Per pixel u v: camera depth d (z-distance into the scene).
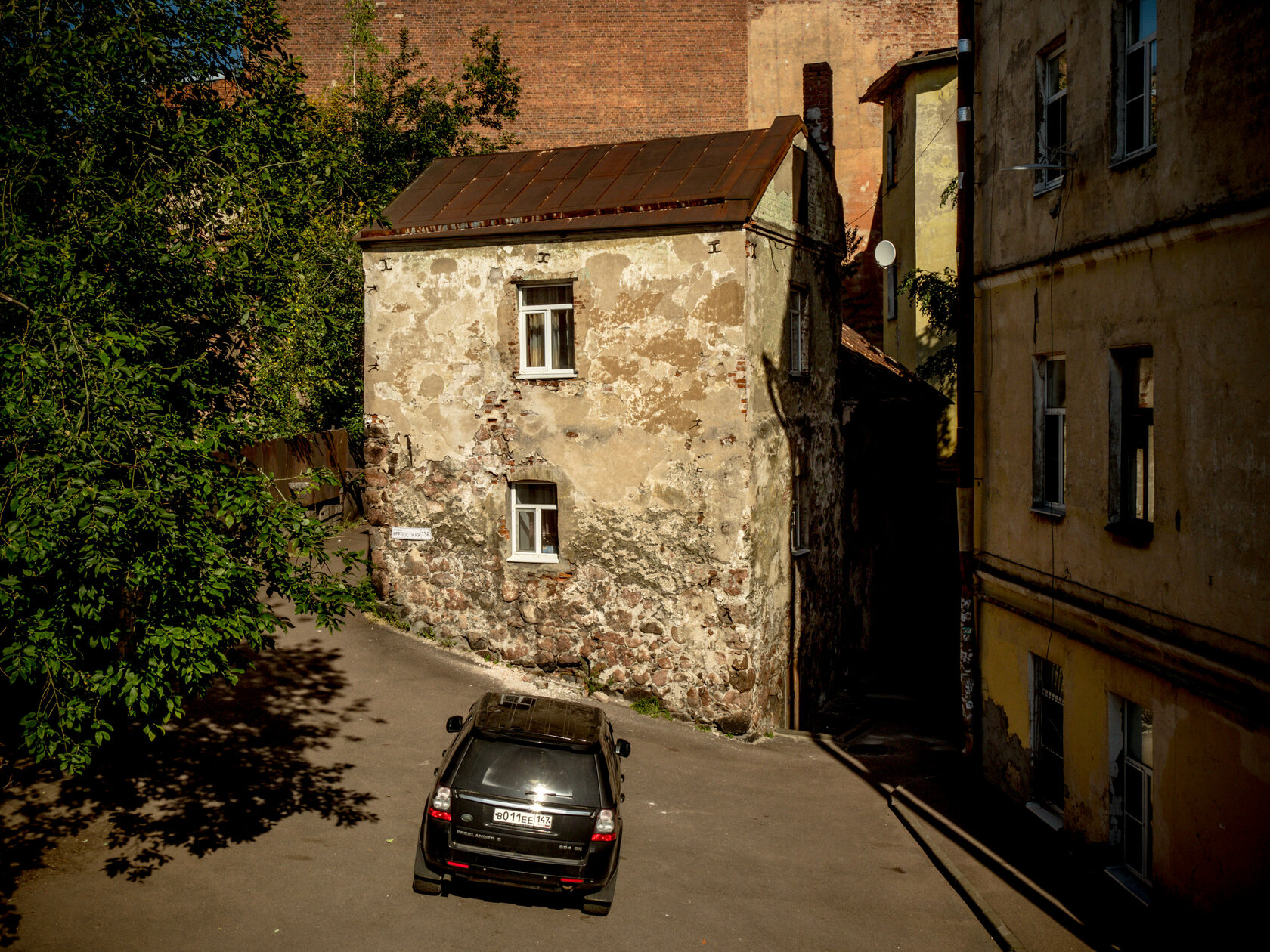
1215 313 7.80
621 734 13.19
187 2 9.09
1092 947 8.05
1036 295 10.99
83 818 9.34
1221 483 7.72
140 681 6.79
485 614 14.98
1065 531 10.34
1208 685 7.86
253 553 7.77
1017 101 11.47
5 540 6.09
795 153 15.33
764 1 30.50
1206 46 7.80
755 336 13.81
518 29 30.25
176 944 7.33
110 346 6.93
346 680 13.74
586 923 8.12
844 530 18.44
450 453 15.03
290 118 10.18
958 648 20.25
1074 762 10.12
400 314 15.19
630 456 14.01
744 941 8.04
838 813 11.30
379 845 9.23
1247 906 7.32
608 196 14.18
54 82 8.09
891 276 27.23
